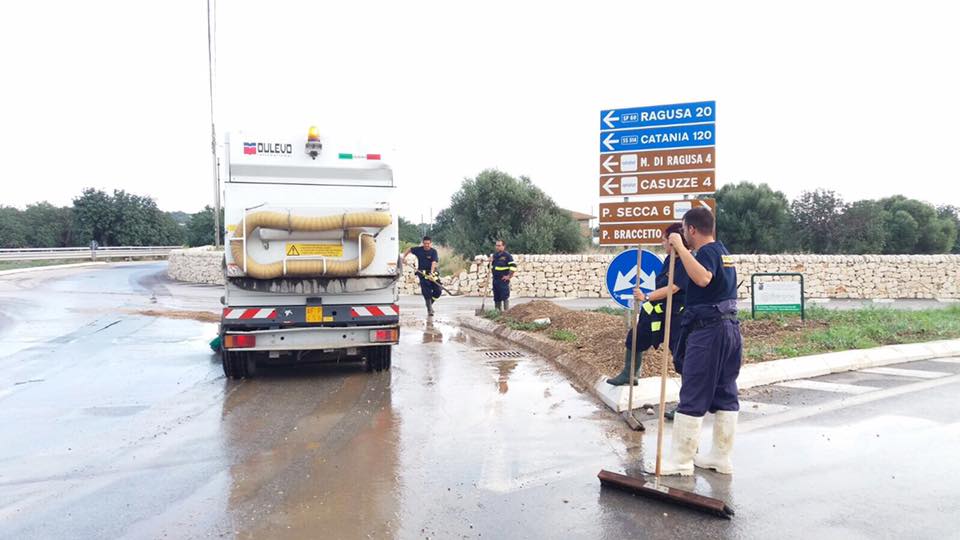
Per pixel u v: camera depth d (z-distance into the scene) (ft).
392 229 27.71
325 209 26.61
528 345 36.45
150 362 32.89
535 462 17.16
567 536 12.81
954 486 15.11
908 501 14.29
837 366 27.68
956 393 23.80
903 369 28.25
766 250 93.61
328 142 27.25
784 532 12.88
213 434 20.03
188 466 17.06
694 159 20.43
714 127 20.13
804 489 15.03
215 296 72.23
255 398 24.79
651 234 21.02
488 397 24.61
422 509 14.15
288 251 26.63
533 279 74.43
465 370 30.01
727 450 16.11
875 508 13.94
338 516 13.79
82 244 181.88
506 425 20.70
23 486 15.69
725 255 15.62
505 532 13.02
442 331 44.50
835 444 18.17
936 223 113.29
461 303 64.80
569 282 74.18
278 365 31.58
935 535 12.66
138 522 13.56
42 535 12.97
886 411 21.43
